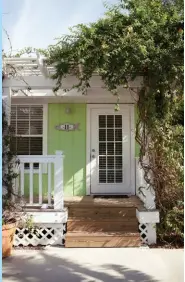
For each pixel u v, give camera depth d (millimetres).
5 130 5840
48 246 5668
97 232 5766
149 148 5742
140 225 5812
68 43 5637
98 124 7984
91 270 4375
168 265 4566
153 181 5793
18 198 5820
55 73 6078
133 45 5258
